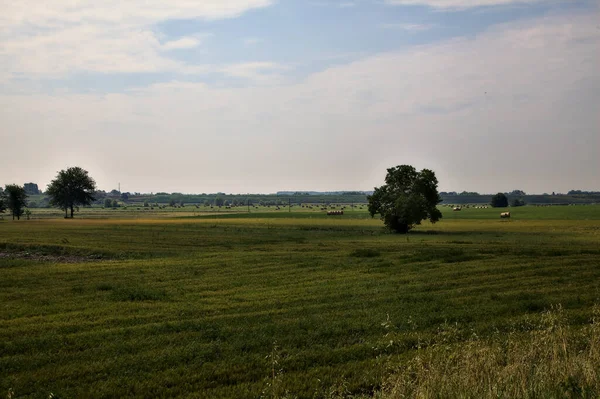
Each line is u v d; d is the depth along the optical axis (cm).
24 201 14438
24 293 2509
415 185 7900
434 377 927
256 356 1395
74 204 15962
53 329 1736
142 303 2238
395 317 1858
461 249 4522
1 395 1132
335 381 1147
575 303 2077
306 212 18312
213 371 1273
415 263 3603
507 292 2372
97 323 1830
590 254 4050
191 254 4500
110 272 3300
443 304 2112
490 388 838
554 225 9450
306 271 3281
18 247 5053
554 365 945
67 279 3009
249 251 4738
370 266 3488
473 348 1191
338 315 1916
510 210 17912
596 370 924
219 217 14775
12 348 1477
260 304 2186
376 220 12144
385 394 966
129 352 1455
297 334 1630
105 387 1162
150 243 5688
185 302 2264
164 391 1145
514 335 1402
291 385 1159
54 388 1161
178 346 1503
